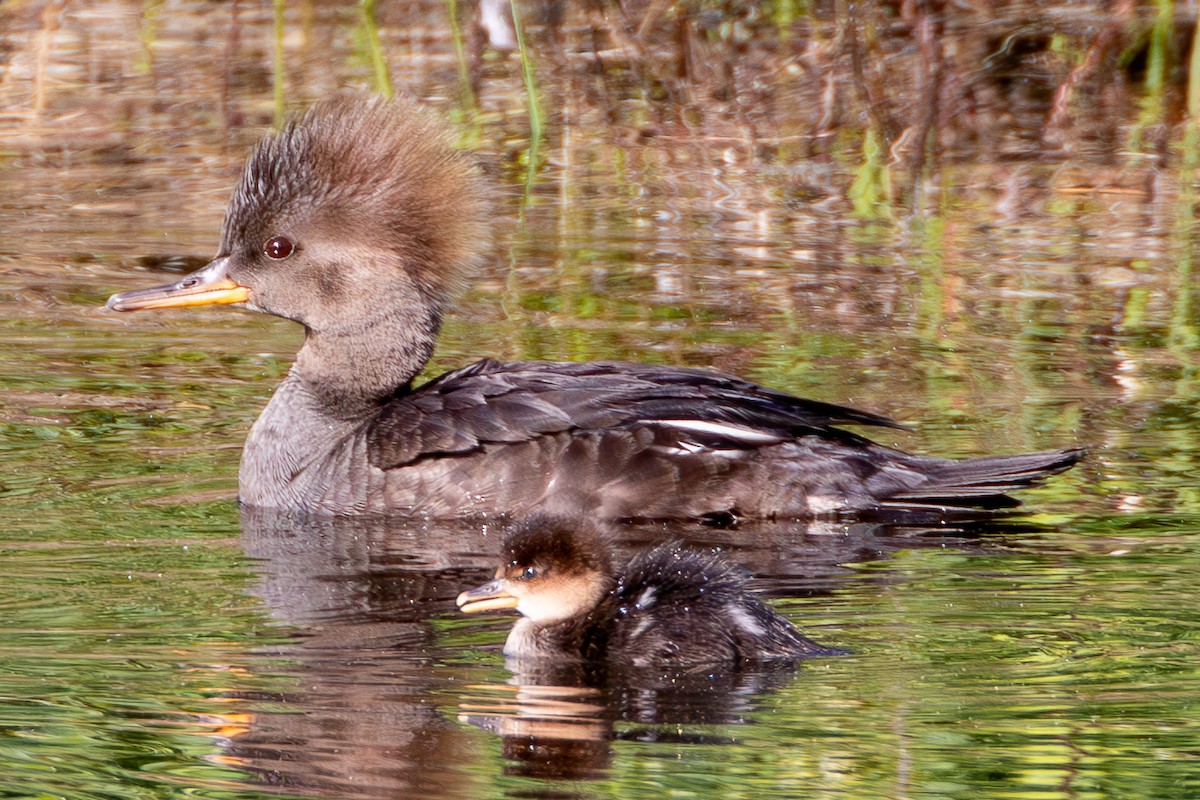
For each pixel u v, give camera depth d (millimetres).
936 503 11977
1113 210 21359
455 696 8844
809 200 22016
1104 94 24969
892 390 14844
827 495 11961
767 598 10211
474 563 11195
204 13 27734
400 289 13078
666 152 23797
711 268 18984
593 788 7746
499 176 22891
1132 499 12109
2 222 20734
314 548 11500
